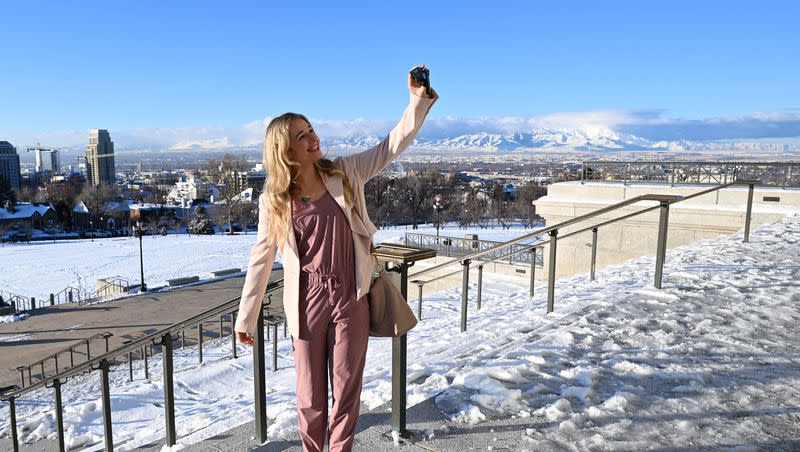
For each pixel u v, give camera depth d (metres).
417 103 1.94
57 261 46.41
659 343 4.07
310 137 1.98
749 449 2.48
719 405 2.97
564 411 2.91
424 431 2.71
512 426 2.74
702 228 11.51
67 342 21.69
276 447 2.69
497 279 15.46
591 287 6.97
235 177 120.62
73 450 6.64
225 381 8.98
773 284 5.79
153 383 9.40
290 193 1.99
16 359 19.61
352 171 2.05
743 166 11.58
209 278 36.03
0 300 27.94
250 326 2.14
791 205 10.88
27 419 8.12
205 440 2.96
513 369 3.47
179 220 101.62
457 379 3.36
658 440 2.58
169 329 3.36
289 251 2.01
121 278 38.00
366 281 2.07
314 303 2.02
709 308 5.01
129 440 4.84
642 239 12.15
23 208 94.75
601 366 3.60
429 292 16.95
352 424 2.10
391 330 2.21
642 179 13.05
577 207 12.90
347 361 2.04
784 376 3.36
